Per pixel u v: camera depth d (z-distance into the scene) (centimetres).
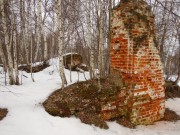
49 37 2108
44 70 1255
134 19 510
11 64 799
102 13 850
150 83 544
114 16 536
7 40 802
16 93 609
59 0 679
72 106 485
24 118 443
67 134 418
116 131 473
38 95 582
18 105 512
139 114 525
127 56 510
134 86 509
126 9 510
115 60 542
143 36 526
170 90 864
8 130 399
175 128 523
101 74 802
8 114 461
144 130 502
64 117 468
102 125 472
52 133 411
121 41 521
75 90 542
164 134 486
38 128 416
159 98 570
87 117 477
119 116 521
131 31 506
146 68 534
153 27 554
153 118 558
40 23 1416
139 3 520
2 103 529
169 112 628
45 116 457
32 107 497
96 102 501
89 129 450
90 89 533
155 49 555
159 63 567
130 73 508
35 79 953
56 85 714
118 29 527
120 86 527
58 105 488
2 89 664
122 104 523
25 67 1300
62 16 1157
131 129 497
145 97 534
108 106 504
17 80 794
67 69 1217
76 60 1232
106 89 520
